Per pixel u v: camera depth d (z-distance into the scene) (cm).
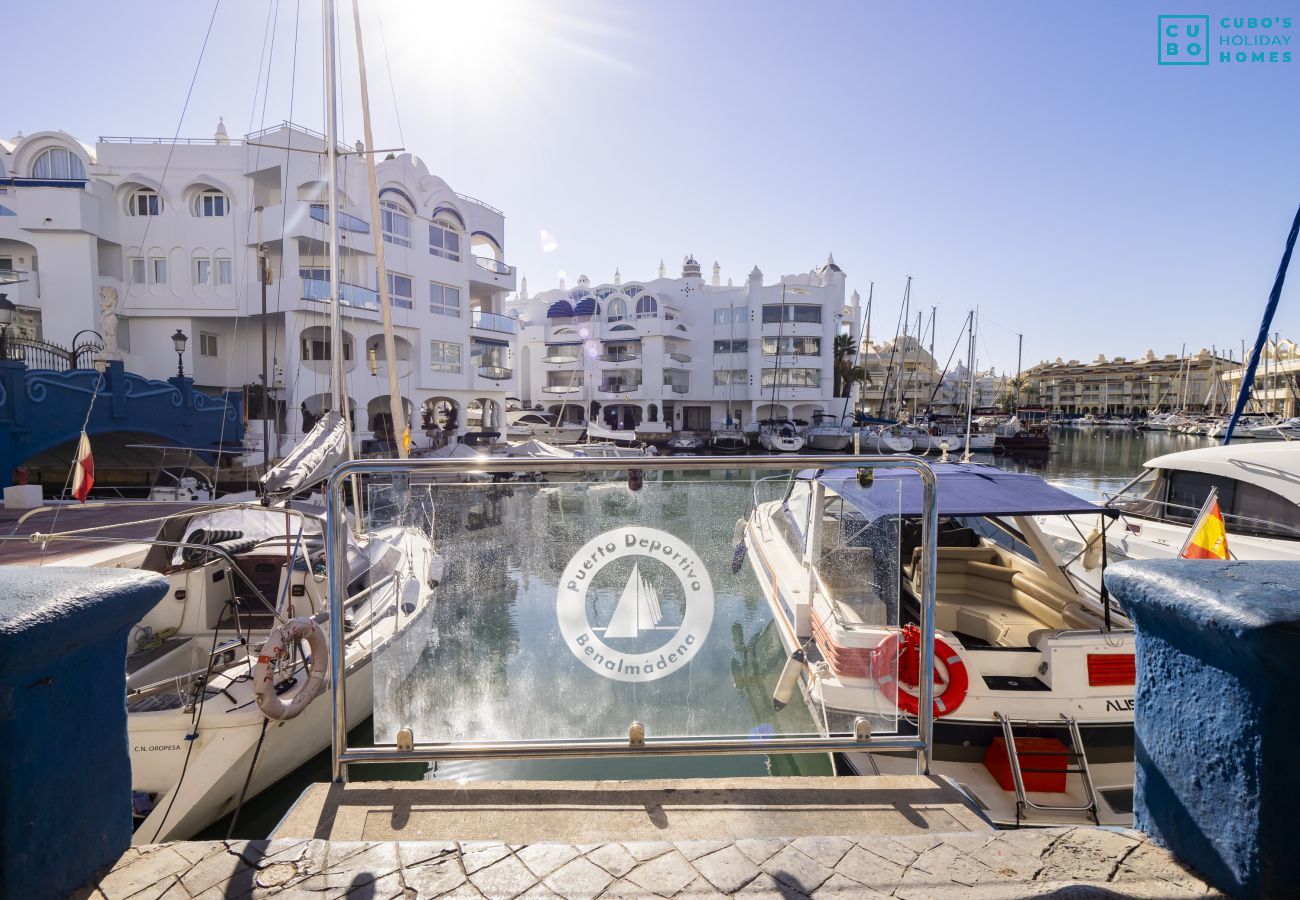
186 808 452
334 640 230
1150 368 10606
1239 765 132
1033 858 160
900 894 152
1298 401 5712
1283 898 126
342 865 163
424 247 2975
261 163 2570
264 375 2064
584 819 209
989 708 428
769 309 4666
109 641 154
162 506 1652
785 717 278
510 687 248
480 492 250
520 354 5322
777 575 459
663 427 4578
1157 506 843
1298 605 123
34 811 129
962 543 663
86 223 2411
